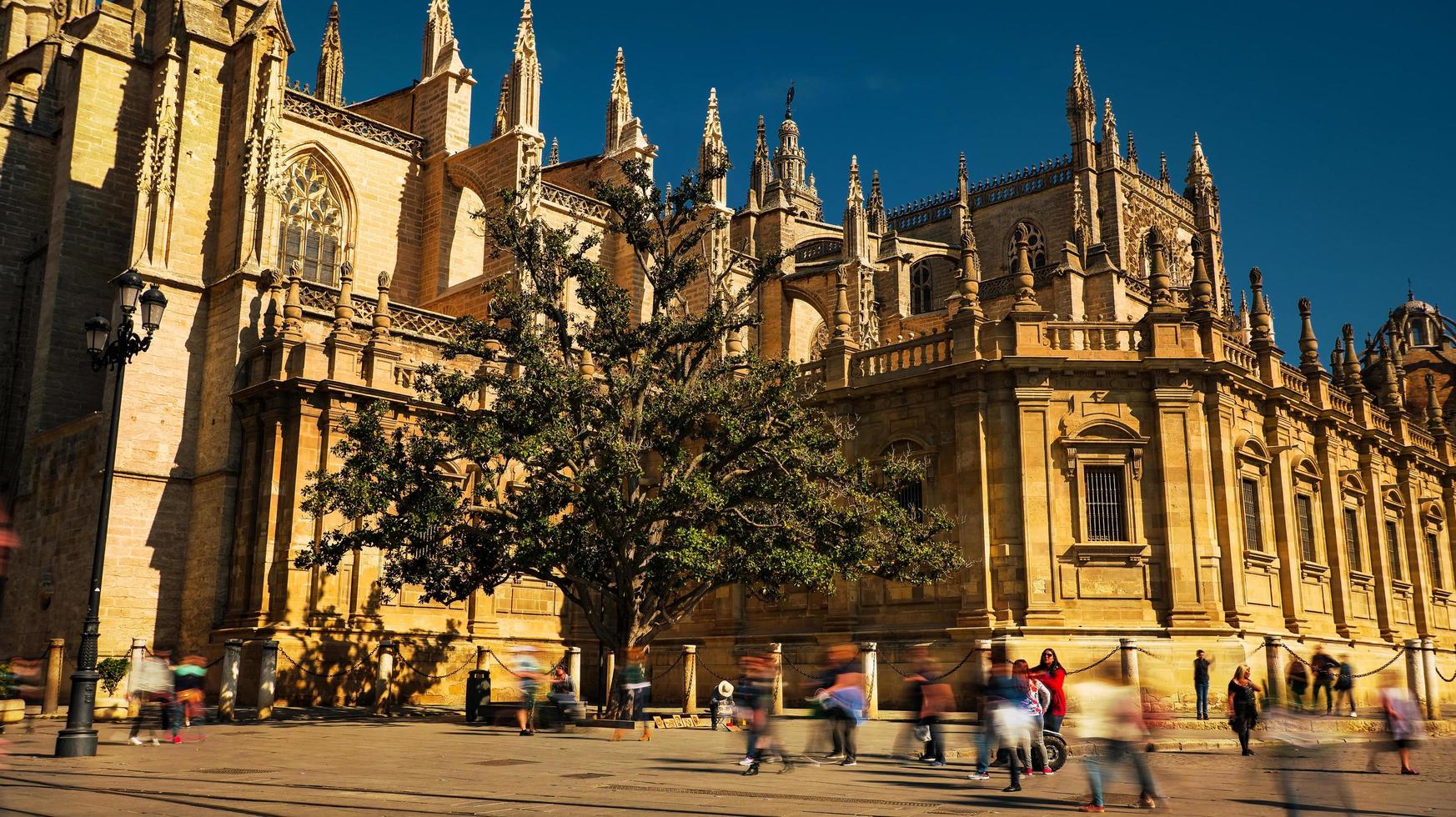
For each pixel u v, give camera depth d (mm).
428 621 38219
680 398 29312
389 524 28078
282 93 41500
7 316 45156
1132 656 29781
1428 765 21469
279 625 34500
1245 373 35438
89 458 38125
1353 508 43625
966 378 34844
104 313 41938
